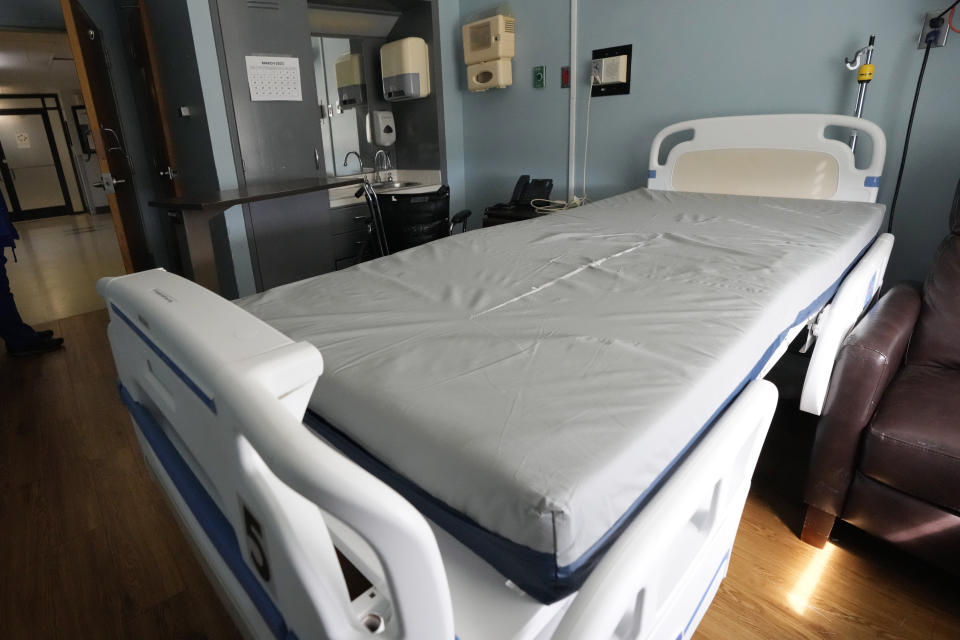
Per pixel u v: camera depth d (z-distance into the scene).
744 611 1.29
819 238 1.70
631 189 3.22
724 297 1.19
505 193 4.00
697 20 2.67
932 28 1.99
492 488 0.64
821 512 1.43
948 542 1.20
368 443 0.81
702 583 0.87
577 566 0.62
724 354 0.93
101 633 1.31
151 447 0.97
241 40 3.09
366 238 3.97
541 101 3.52
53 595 1.42
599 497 0.63
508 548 0.64
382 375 0.88
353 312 1.19
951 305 1.55
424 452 0.72
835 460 1.34
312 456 0.43
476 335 1.03
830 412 1.33
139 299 0.79
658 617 0.70
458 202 4.30
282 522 0.52
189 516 0.90
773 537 1.52
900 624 1.24
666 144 2.96
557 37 3.29
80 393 2.52
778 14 2.41
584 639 0.50
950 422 1.21
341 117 4.13
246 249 3.30
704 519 0.84
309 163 3.55
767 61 2.49
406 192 3.79
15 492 1.84
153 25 3.25
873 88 2.21
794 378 2.35
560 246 1.73
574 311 1.14
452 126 4.08
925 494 1.20
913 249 2.23
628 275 1.38
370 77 4.21
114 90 3.90
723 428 0.76
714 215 2.09
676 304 1.15
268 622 0.65
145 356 0.86
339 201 3.83
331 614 0.53
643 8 2.85
